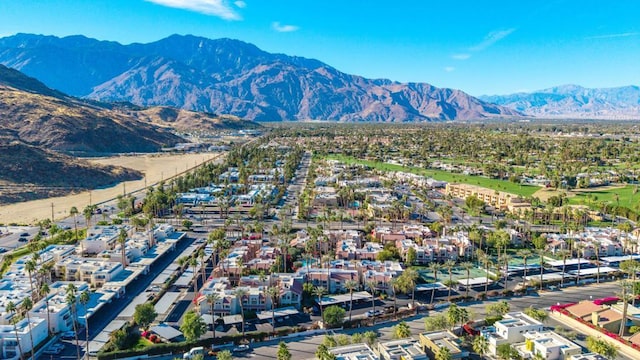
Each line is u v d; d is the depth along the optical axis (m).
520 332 139.12
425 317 160.50
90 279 184.75
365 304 170.62
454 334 141.38
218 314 159.25
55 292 162.88
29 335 134.25
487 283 184.62
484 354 136.75
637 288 161.25
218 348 138.50
